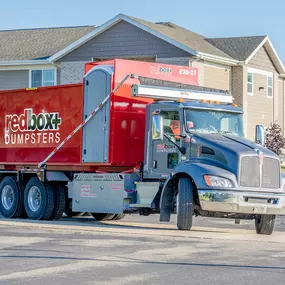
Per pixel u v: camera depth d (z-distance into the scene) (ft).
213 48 342.85
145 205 138.21
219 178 123.54
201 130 134.21
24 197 163.32
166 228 136.77
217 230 135.33
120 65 144.77
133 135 145.48
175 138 134.00
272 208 126.41
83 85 149.89
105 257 94.22
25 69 366.02
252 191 124.67
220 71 342.03
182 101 134.92
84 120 149.18
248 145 128.26
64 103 156.15
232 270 85.46
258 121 367.04
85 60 338.13
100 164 145.48
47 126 160.15
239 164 124.06
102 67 146.00
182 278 79.61
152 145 138.21
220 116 137.39
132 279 78.69
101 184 146.10
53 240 112.78
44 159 159.84
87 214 171.94
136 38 325.62
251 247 107.76
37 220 157.17
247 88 356.38
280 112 403.95
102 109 145.28
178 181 130.82
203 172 124.47
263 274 83.10
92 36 334.44
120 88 144.05
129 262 90.27
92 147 147.64
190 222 127.95
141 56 324.19
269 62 378.32
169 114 136.05
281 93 403.95
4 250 100.78
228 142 129.18
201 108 135.44
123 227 137.59
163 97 140.46
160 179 137.08
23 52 373.40
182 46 313.73
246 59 345.92
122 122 144.25
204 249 103.86
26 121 165.89
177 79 156.15
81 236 119.03
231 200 122.83
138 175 143.13
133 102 145.89
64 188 159.84
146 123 139.85
